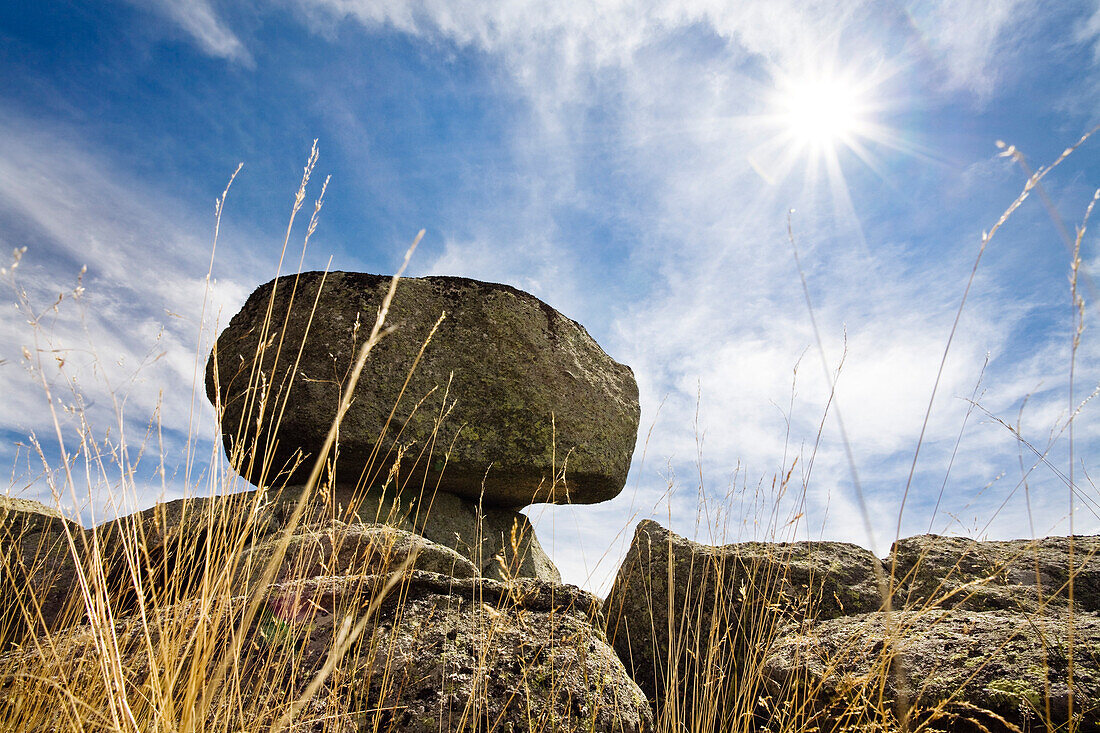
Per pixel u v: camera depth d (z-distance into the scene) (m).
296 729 1.80
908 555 3.24
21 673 1.85
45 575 2.87
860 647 2.38
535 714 2.00
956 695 1.97
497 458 4.61
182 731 1.41
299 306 4.56
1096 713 1.77
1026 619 2.29
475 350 4.73
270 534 3.14
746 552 3.26
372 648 2.12
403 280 4.74
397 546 2.77
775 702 2.40
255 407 4.32
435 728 1.91
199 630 1.55
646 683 3.07
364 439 4.25
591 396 5.07
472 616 2.36
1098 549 3.21
